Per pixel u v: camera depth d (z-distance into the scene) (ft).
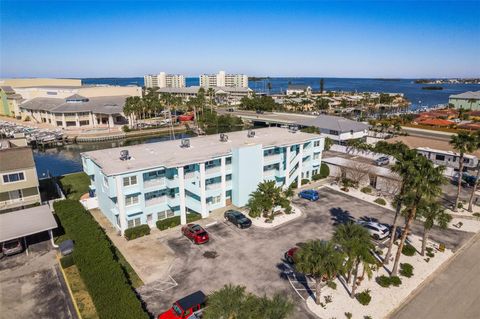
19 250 122.42
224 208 163.32
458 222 147.95
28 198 159.84
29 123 498.28
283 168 186.39
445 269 113.39
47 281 106.83
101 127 466.29
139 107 454.81
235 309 65.31
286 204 150.00
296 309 92.73
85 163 161.79
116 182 130.62
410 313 91.97
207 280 105.91
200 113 538.88
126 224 137.08
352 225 97.55
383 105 648.38
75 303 94.84
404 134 327.67
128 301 86.89
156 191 146.51
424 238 119.55
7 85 618.03
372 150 256.73
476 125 338.54
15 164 153.38
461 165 155.22
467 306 94.84
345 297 98.22
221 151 162.30
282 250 124.16
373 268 112.37
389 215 155.63
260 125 507.30
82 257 107.76
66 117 458.91
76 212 142.10
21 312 92.84
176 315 86.28
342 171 202.80
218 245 127.95
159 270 111.34
